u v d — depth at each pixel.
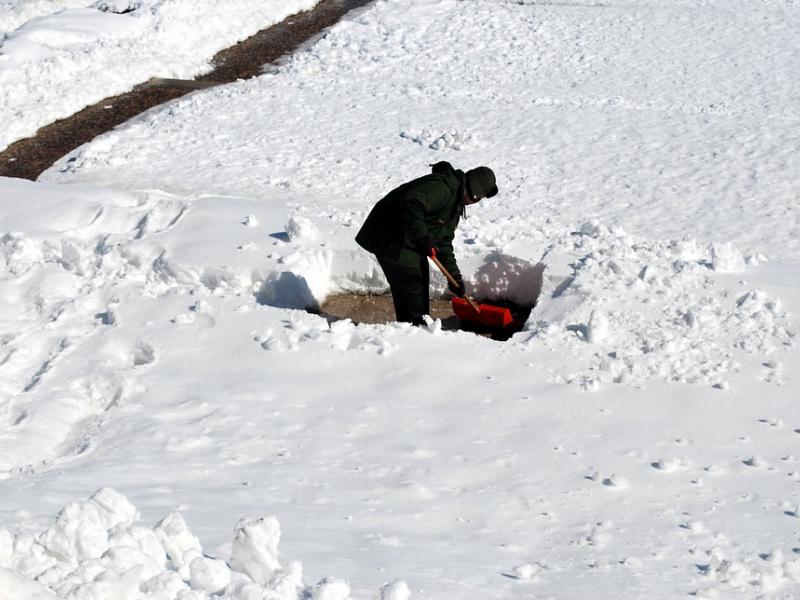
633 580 4.53
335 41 18.11
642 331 7.54
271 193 11.56
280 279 8.60
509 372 7.16
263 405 6.81
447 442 6.29
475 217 9.99
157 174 12.30
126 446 6.27
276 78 16.20
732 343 7.34
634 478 5.81
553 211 11.05
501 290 8.90
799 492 5.65
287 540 4.64
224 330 7.86
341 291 9.12
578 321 7.73
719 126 13.59
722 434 6.34
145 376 7.28
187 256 8.98
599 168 12.29
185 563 3.72
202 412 6.74
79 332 8.01
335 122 14.07
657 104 14.55
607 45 17.42
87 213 10.19
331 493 5.54
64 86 15.54
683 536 5.12
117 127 14.26
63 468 5.93
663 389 6.85
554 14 19.33
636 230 10.55
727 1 20.06
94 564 3.42
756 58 16.50
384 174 12.14
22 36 16.78
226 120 14.23
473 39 17.94
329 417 6.63
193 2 18.73
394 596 3.61
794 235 10.37
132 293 8.52
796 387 6.83
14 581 3.10
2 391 7.29
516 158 12.62
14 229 9.88
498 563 4.70
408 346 7.51
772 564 4.71
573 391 6.86
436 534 5.07
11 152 13.70
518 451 6.16
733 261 8.40
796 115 13.91
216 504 5.17
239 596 3.37
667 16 19.05
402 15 19.41
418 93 15.25
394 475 5.83
